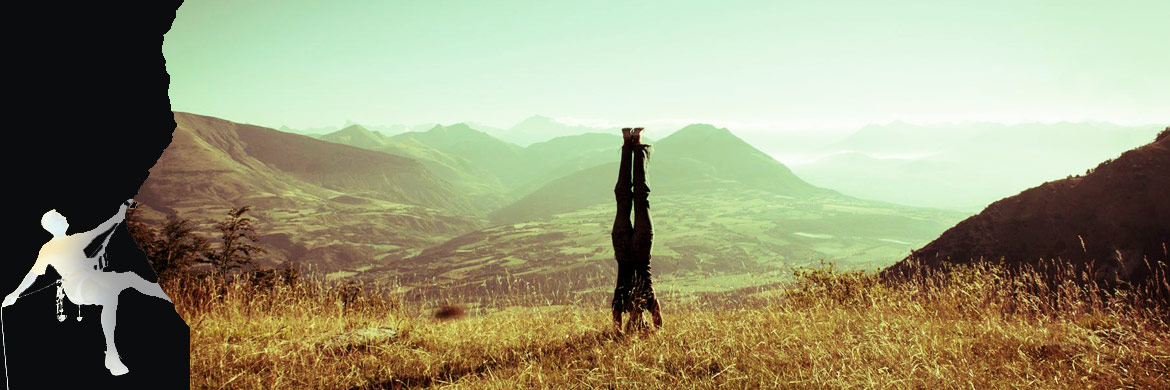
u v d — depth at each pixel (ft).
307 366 15.19
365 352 16.97
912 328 17.38
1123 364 13.60
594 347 16.37
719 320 18.88
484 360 15.78
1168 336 15.43
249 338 17.26
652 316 18.21
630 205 18.72
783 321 18.95
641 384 13.14
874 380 12.44
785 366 14.07
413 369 15.14
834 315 20.49
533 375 13.91
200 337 16.69
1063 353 14.56
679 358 15.06
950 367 13.25
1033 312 19.07
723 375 13.42
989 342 15.78
